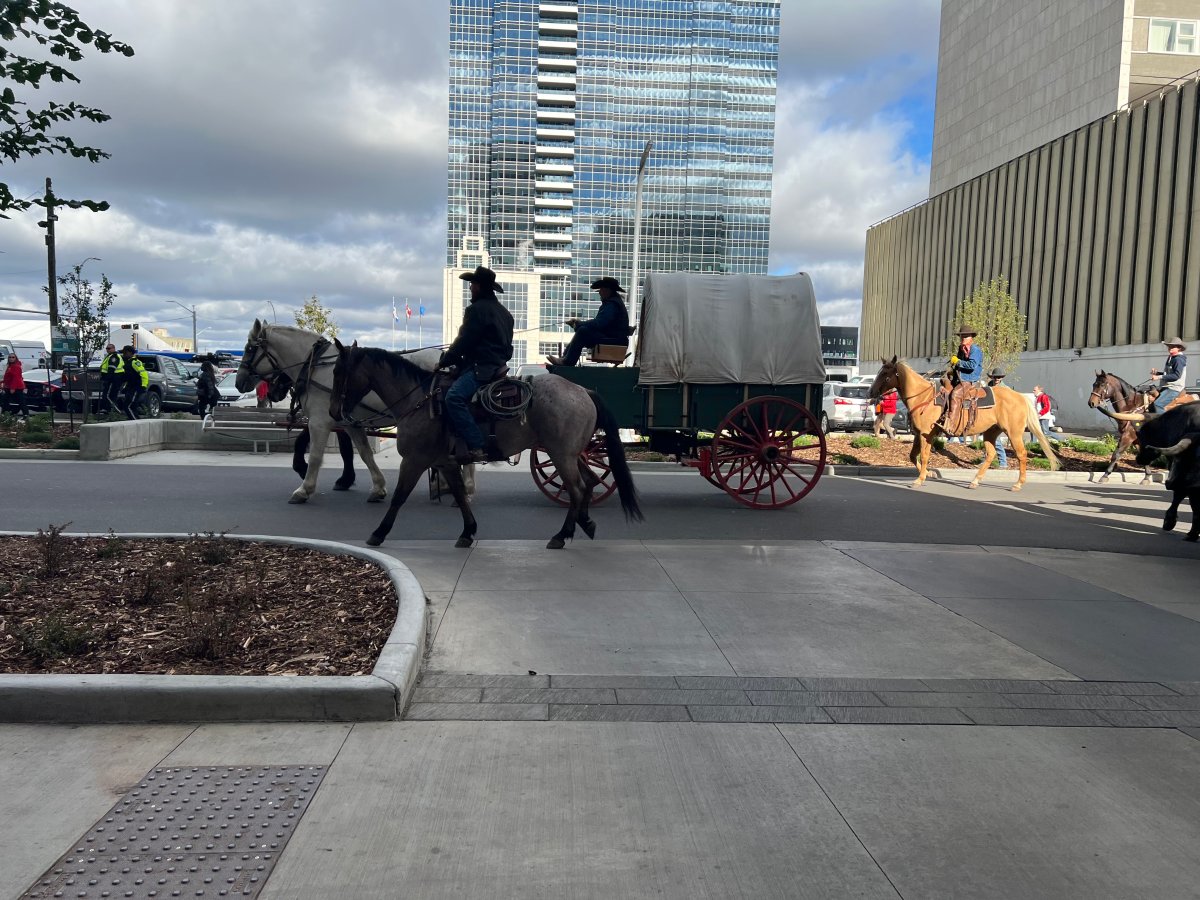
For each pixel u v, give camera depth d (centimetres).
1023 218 4703
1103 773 379
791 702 455
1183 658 548
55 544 643
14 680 402
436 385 789
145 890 273
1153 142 3647
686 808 337
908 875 294
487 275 802
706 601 649
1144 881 293
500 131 13812
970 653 546
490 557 776
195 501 1090
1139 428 1043
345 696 412
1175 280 3491
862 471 1720
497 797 342
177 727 402
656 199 13400
